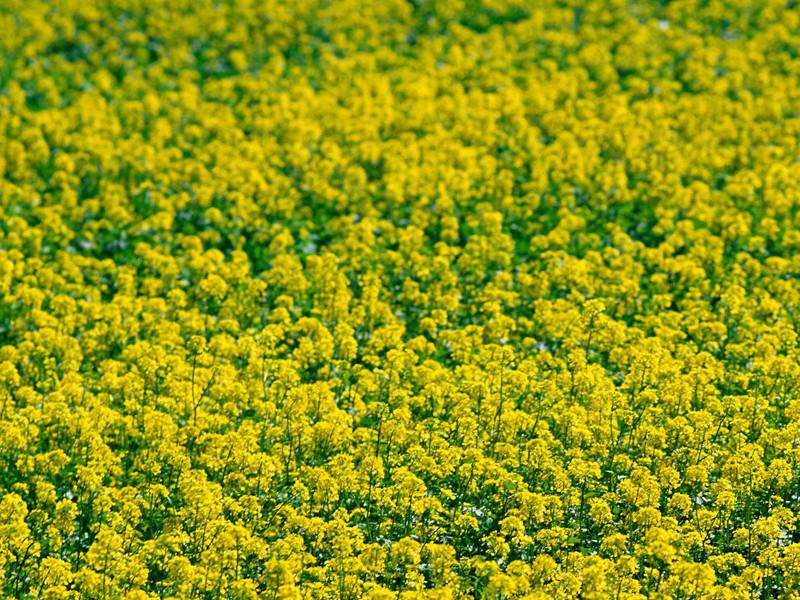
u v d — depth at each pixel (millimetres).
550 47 48750
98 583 20625
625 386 26297
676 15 50438
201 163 37094
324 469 23469
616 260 31891
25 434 24703
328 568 21156
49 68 47594
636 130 39438
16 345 29531
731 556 21344
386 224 34188
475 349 29047
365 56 46844
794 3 51656
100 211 35969
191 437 24953
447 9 51875
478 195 36406
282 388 26516
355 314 29812
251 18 50750
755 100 43781
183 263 32719
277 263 31844
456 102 42844
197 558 21844
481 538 22547
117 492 22766
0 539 21609
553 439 24250
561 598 20328
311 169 37969
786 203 35125
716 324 28766
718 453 23906
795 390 26266
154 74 46094
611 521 22641
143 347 28172
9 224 33969
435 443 23922
